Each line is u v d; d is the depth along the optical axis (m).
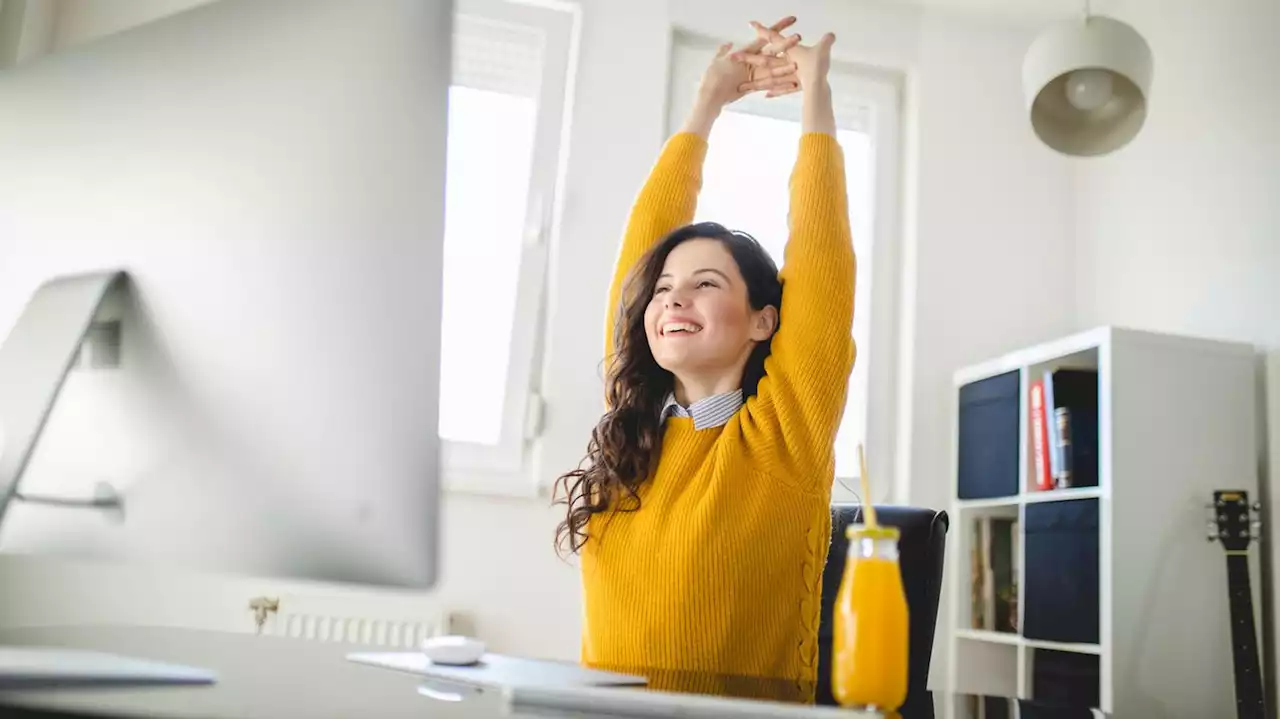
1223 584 2.38
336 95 0.72
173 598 2.64
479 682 0.82
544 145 3.01
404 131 0.70
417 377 0.68
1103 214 3.25
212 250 0.74
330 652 1.04
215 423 0.73
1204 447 2.43
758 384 1.34
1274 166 2.62
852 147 3.39
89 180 0.80
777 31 1.58
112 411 0.77
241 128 0.75
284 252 0.71
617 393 1.43
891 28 3.32
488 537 2.80
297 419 0.70
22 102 0.85
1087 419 2.59
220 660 0.92
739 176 3.22
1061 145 2.61
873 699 0.72
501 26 3.02
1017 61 3.41
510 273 2.99
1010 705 1.05
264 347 0.71
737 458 1.25
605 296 2.96
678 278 1.40
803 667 1.23
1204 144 2.86
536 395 2.90
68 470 0.78
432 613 2.67
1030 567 2.64
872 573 0.74
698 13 3.16
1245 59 2.75
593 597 1.31
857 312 3.26
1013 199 3.34
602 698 0.70
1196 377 2.46
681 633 1.20
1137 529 2.37
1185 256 2.88
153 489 0.75
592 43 3.06
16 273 0.82
